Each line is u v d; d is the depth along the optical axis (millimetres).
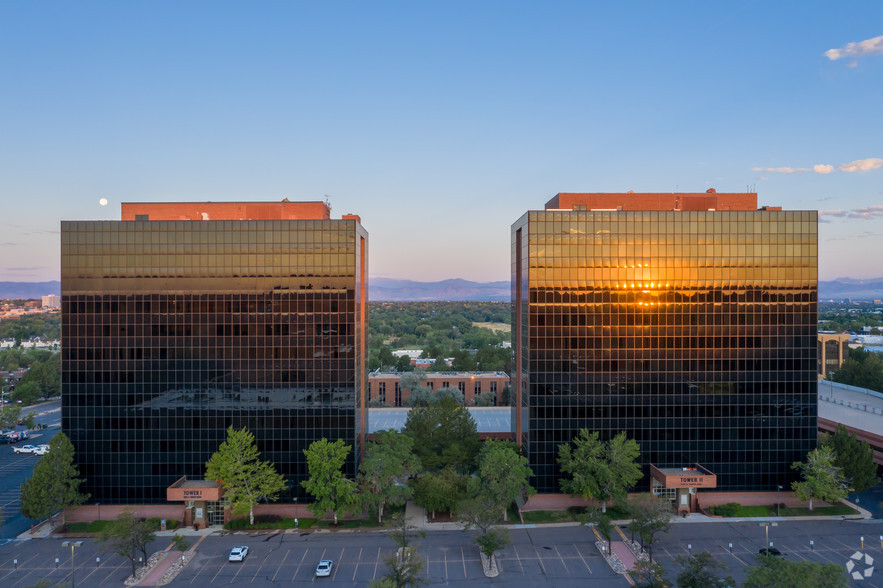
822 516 81312
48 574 65188
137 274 84188
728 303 86688
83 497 80625
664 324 86562
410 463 84812
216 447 84125
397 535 66000
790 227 87500
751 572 49125
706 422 86250
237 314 84500
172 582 62906
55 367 192250
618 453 80438
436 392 153250
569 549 71125
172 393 83875
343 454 79188
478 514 68312
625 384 86312
